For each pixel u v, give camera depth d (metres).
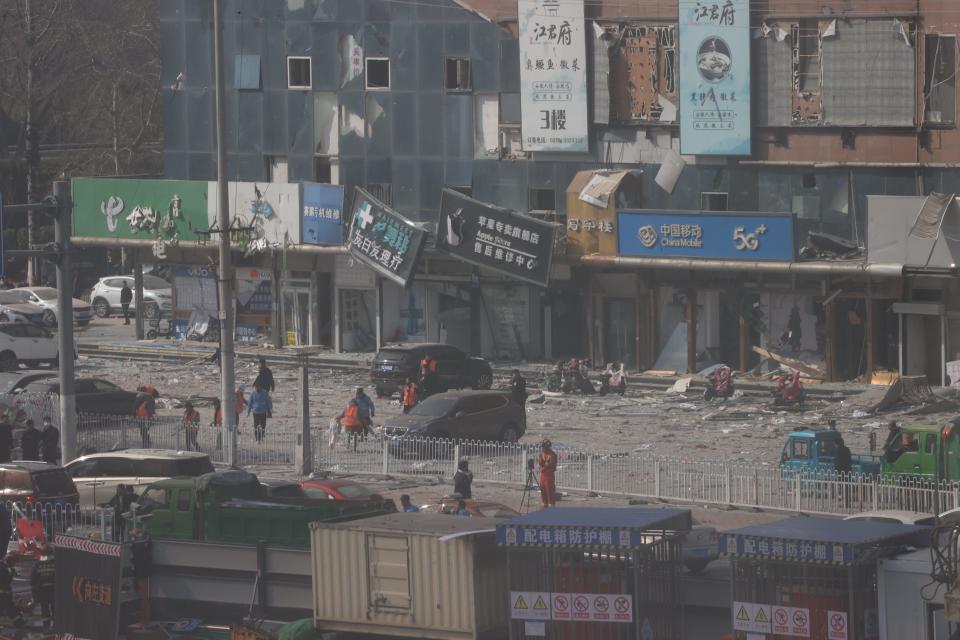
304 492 92.69
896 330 155.50
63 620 78.50
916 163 153.00
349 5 183.12
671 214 161.62
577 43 169.12
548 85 171.00
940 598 61.50
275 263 192.50
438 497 107.88
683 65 161.88
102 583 77.12
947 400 141.50
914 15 152.00
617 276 170.88
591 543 65.94
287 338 194.50
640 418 143.88
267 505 83.44
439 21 177.75
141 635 75.88
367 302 188.75
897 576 62.34
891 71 153.50
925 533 65.75
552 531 66.44
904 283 153.25
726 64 160.00
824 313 159.12
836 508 98.50
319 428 137.12
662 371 168.25
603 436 133.62
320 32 185.38
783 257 156.12
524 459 113.50
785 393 146.12
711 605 77.50
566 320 178.00
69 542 78.50
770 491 101.94
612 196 165.12
